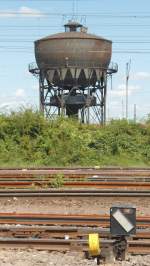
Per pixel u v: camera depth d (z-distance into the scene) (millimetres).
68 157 34656
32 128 36281
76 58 56156
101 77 57781
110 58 59062
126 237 11445
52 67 56469
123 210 10586
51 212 16688
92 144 36594
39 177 22922
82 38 56312
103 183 21141
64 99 56469
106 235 12172
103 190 19406
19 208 17312
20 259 10789
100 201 18297
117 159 35469
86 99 56281
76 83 56625
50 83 57250
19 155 34906
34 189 20203
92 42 56625
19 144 35688
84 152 35250
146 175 24156
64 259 10836
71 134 36500
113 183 21094
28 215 14570
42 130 36344
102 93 57750
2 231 12609
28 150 35219
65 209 17188
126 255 11141
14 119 36406
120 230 10555
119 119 38812
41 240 11680
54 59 56281
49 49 56344
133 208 10586
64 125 37031
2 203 18125
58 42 56094
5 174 23312
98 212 16688
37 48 57719
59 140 35938
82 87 57812
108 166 32531
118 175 24094
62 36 56625
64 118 38000
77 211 16844
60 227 12828
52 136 36094
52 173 23578
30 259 10797
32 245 11680
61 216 14453
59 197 18562
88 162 34469
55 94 57156
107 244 10992
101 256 10664
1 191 19281
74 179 22766
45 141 35656
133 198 18484
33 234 12570
